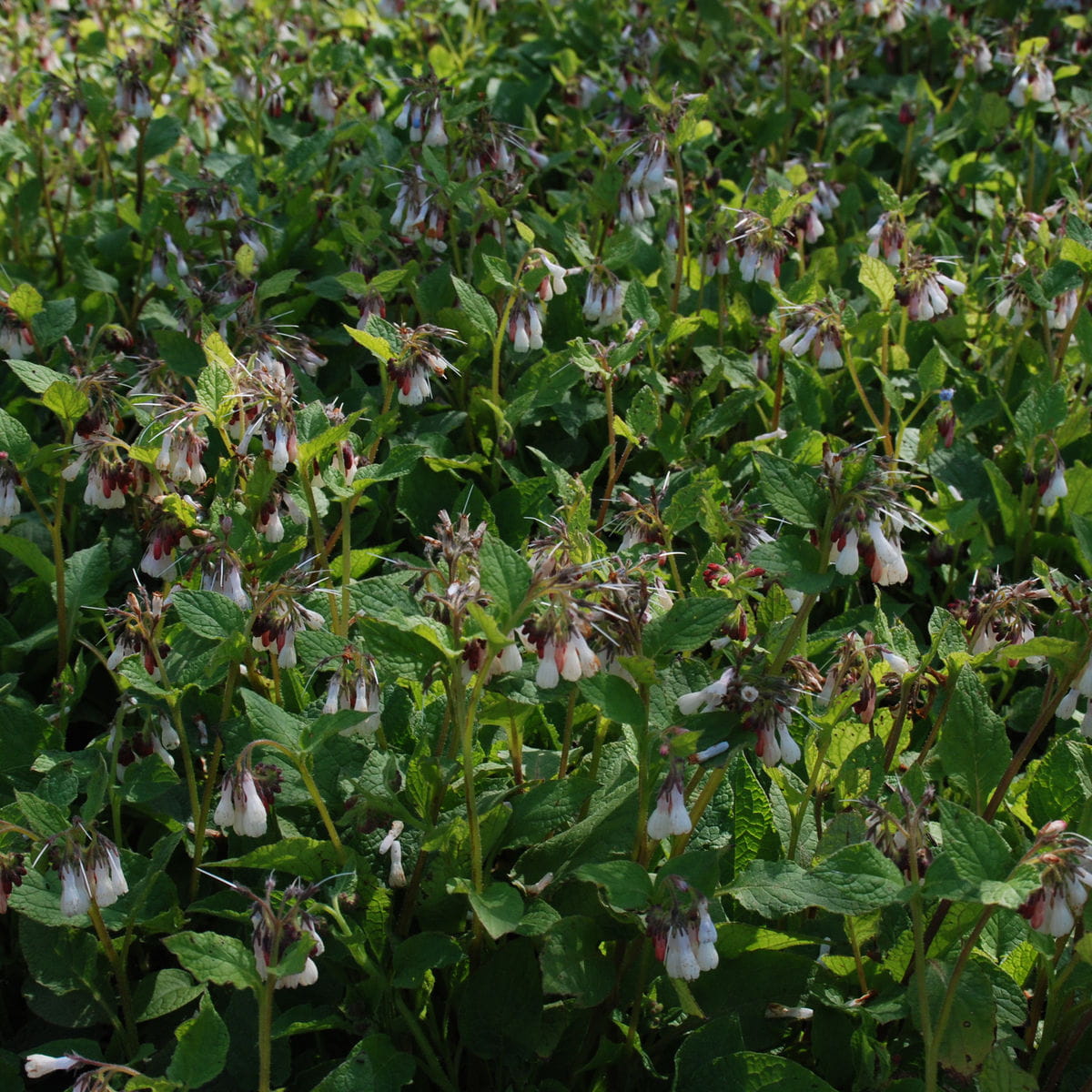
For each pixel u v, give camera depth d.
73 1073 0.72
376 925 0.68
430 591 0.68
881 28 1.53
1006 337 1.03
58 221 1.22
